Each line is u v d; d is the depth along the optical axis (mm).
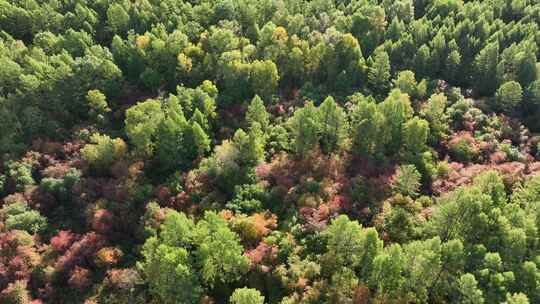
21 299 74500
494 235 73062
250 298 63656
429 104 105250
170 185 91625
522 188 85438
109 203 89438
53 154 100688
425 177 92250
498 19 132125
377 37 129125
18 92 108750
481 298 62531
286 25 132875
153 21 135500
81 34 125875
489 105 110625
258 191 88125
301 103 111438
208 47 124562
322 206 82625
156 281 71062
